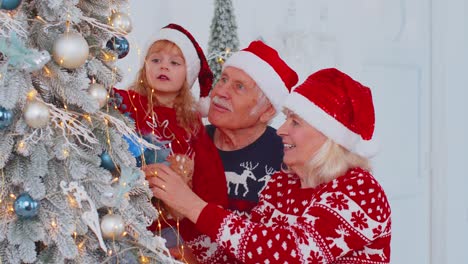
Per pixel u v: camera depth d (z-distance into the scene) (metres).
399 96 3.13
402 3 3.13
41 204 1.21
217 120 2.05
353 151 1.62
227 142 2.13
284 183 1.75
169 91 1.90
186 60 1.91
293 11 2.77
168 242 1.75
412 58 3.18
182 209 1.54
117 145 1.32
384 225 1.57
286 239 1.49
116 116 1.40
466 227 3.33
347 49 2.93
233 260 1.86
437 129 3.26
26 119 1.15
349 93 1.61
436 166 3.27
